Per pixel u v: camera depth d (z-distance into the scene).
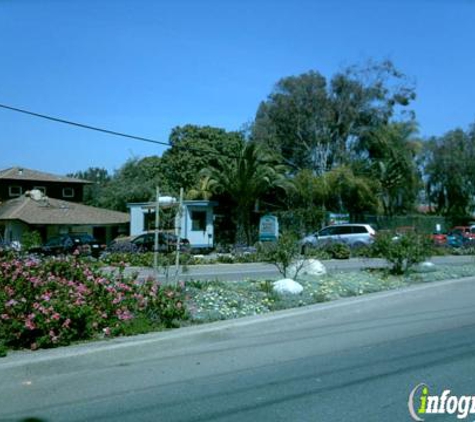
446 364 7.20
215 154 49.25
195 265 23.30
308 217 38.19
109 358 7.05
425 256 15.96
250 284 12.70
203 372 6.74
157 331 8.18
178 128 54.97
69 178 52.22
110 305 8.12
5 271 8.66
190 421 5.20
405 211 48.03
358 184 41.44
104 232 45.66
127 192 54.84
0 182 48.44
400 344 8.33
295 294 11.45
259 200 39.53
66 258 10.01
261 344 8.18
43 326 7.02
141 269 19.95
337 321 10.08
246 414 5.38
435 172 53.97
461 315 10.82
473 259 26.73
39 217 38.00
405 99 47.38
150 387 6.16
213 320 9.09
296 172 47.88
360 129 47.28
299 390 6.11
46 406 5.56
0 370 6.17
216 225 39.22
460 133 53.47
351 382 6.42
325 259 27.33
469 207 54.72
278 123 47.75
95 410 5.46
